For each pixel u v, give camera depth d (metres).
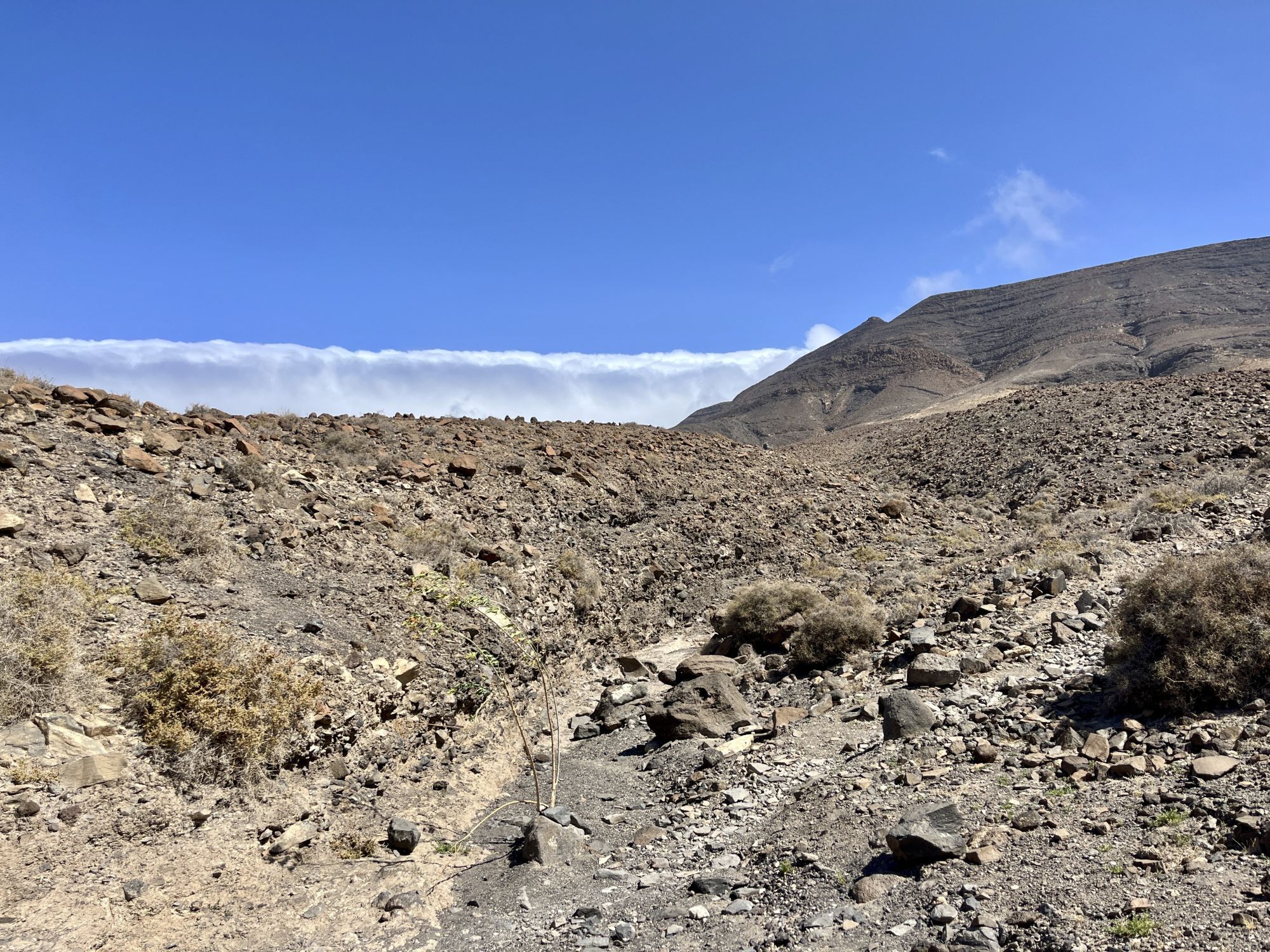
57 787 7.02
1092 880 5.49
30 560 9.13
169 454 13.69
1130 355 121.81
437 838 8.95
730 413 177.88
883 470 44.31
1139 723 8.17
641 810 9.73
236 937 6.60
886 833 6.95
